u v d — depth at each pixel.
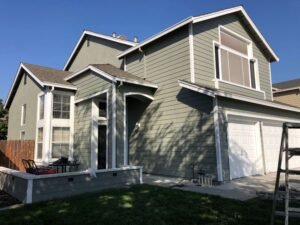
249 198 6.62
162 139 10.99
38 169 9.20
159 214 5.16
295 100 22.02
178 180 9.55
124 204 5.91
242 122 10.40
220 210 5.41
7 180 7.90
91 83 11.68
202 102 9.49
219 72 11.45
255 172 10.62
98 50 16.56
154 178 10.05
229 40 12.41
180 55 10.65
